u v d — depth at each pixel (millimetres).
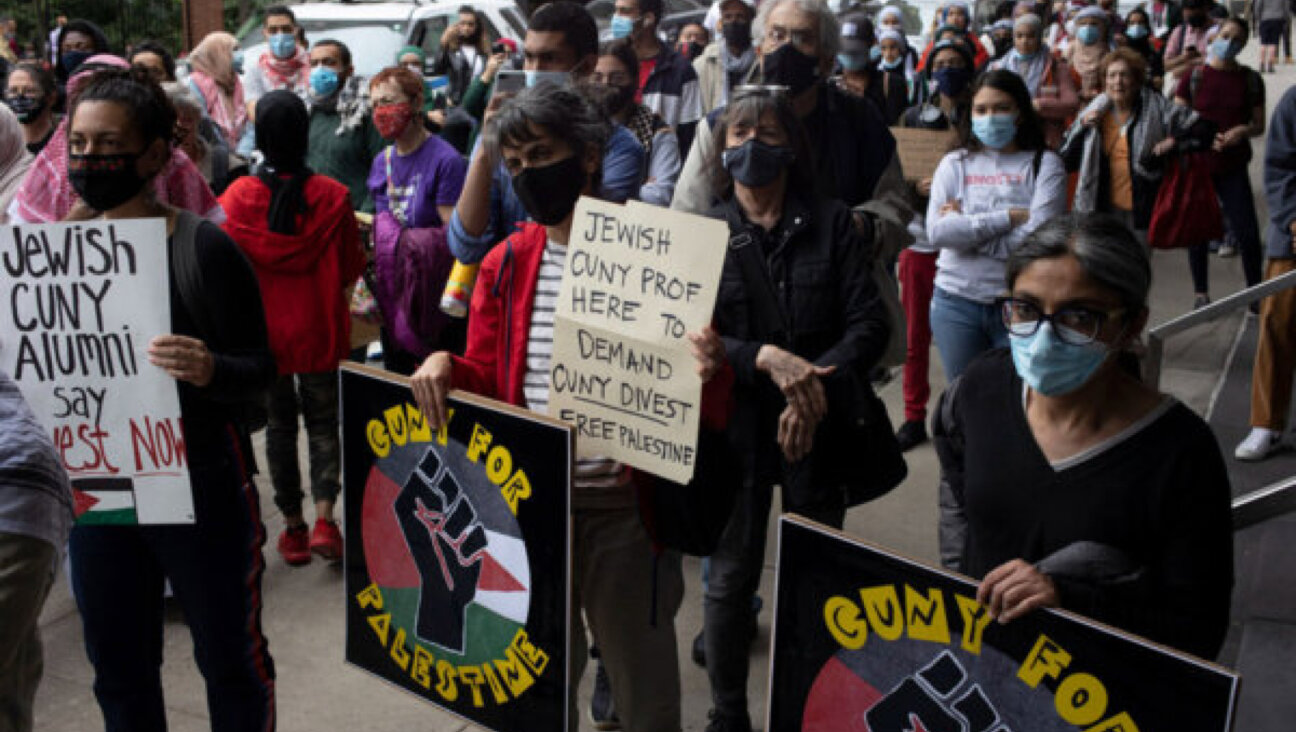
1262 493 3703
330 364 4750
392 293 4961
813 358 3334
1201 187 7148
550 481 2641
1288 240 5527
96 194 2816
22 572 2162
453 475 2805
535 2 12797
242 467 3033
